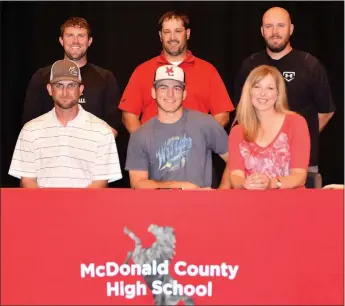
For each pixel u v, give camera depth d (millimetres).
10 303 3150
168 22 4957
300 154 3756
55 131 4195
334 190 3148
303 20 6082
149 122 4242
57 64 4203
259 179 3461
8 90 6086
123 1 6062
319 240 3146
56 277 3156
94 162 4203
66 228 3162
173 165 4160
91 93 5105
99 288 3162
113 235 3164
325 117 5215
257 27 6070
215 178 4973
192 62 5027
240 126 3850
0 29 6074
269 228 3152
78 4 6070
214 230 3156
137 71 5043
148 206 3166
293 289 3145
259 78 3789
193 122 4230
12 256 3154
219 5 6078
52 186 4168
